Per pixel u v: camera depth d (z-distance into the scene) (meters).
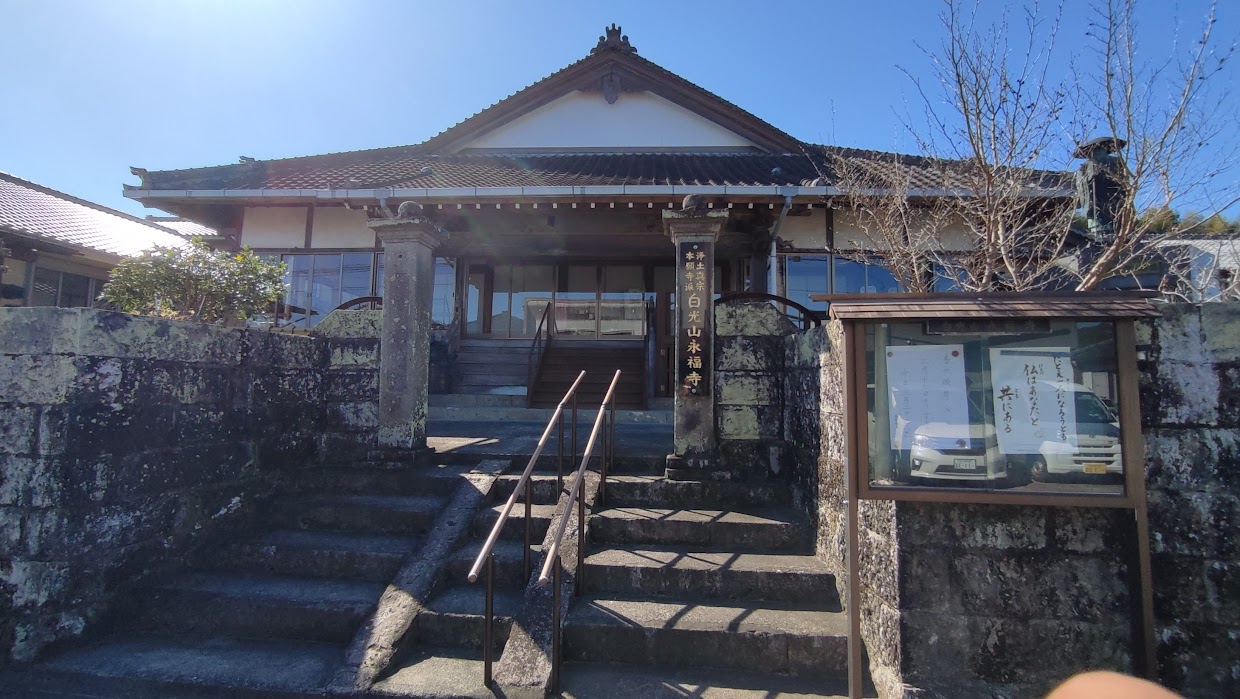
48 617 3.24
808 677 3.10
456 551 3.97
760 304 4.89
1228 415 2.76
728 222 9.45
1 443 3.34
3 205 11.20
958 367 2.73
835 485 3.58
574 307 12.16
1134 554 2.60
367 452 5.00
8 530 3.29
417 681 2.99
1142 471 2.53
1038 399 2.64
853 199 6.77
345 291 10.02
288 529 4.42
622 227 9.62
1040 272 5.41
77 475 3.33
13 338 3.39
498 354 10.32
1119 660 2.61
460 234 9.84
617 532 4.16
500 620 3.35
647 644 3.21
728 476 4.66
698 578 3.63
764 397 4.76
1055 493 2.57
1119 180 4.82
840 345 3.48
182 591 3.66
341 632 3.44
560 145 11.73
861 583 3.23
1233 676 2.64
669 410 8.26
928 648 2.73
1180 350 2.82
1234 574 2.69
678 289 4.75
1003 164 5.14
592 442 3.66
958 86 5.26
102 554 3.45
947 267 6.18
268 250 10.12
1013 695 2.64
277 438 4.73
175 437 3.90
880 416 2.78
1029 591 2.70
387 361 5.00
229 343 4.32
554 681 2.98
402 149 12.02
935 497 2.64
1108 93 4.59
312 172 10.52
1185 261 5.84
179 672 3.09
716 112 11.35
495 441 5.95
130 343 3.61
